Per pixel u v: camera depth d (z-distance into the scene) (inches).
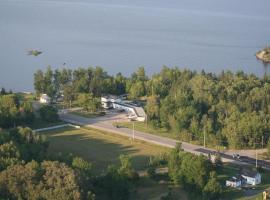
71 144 7185.0
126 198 5398.6
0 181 4864.7
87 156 6742.1
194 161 5738.2
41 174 4987.7
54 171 4977.9
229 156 6899.6
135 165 6466.5
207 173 5728.3
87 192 4894.2
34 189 4766.2
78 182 4948.3
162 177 6048.2
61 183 4825.3
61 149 6943.9
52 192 4709.6
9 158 5423.2
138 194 5629.9
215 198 5521.7
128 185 5511.8
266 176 6318.9
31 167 5024.6
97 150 6988.2
